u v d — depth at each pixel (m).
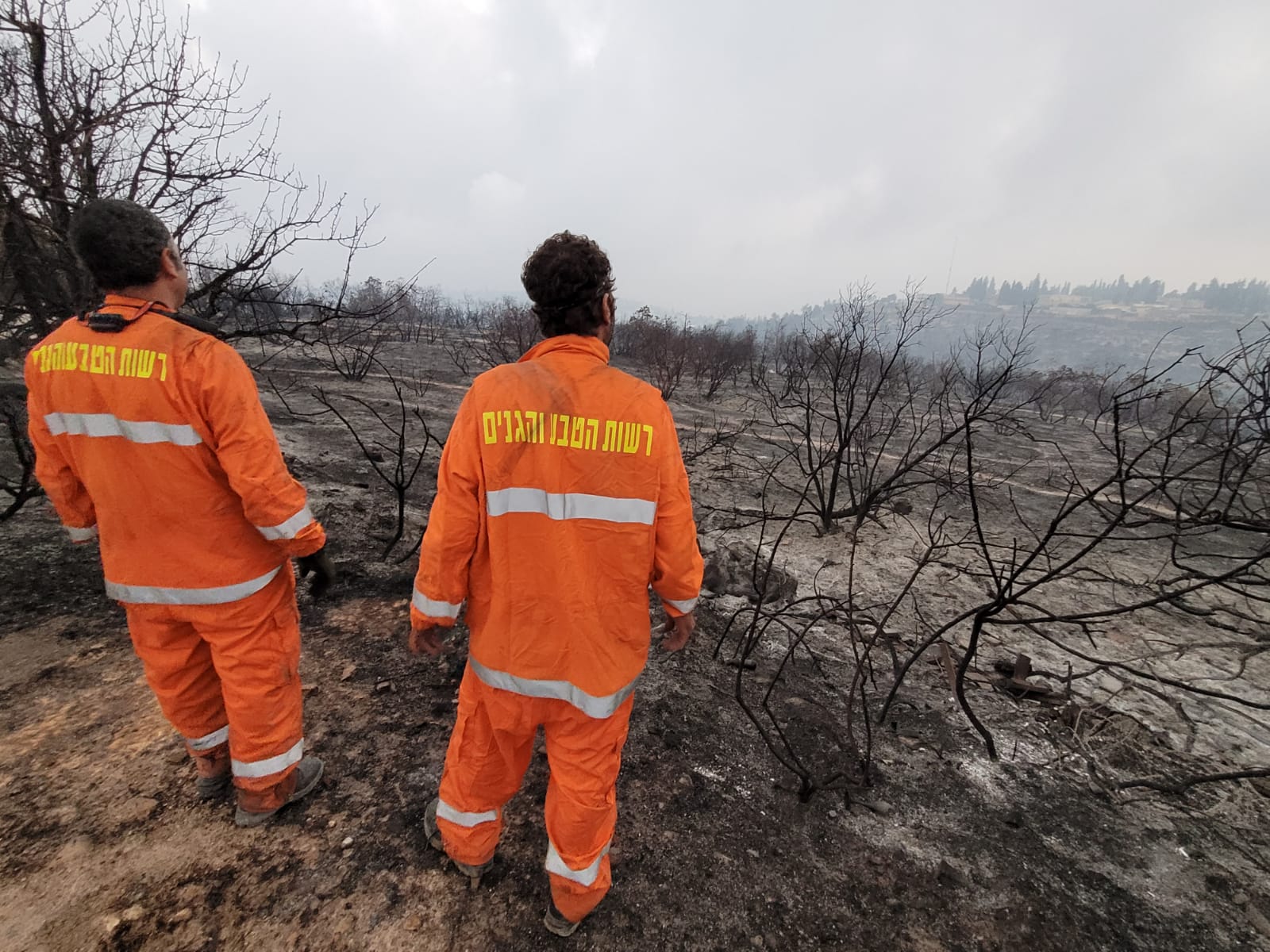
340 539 3.88
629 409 1.17
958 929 1.65
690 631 1.41
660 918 1.60
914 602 3.86
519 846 1.75
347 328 5.28
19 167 2.89
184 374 1.33
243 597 1.52
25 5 2.95
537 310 1.26
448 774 1.49
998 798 2.19
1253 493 6.34
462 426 1.19
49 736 1.99
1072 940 1.65
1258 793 2.30
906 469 4.89
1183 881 1.88
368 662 2.60
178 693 1.62
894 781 2.22
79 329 1.35
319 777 1.89
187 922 1.44
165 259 1.42
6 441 4.73
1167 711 2.86
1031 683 2.92
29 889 1.48
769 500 6.12
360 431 7.29
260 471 1.40
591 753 1.33
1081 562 4.96
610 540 1.21
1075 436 12.02
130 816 1.71
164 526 1.43
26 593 2.83
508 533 1.20
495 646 1.27
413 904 1.55
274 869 1.60
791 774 2.20
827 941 1.58
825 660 3.07
